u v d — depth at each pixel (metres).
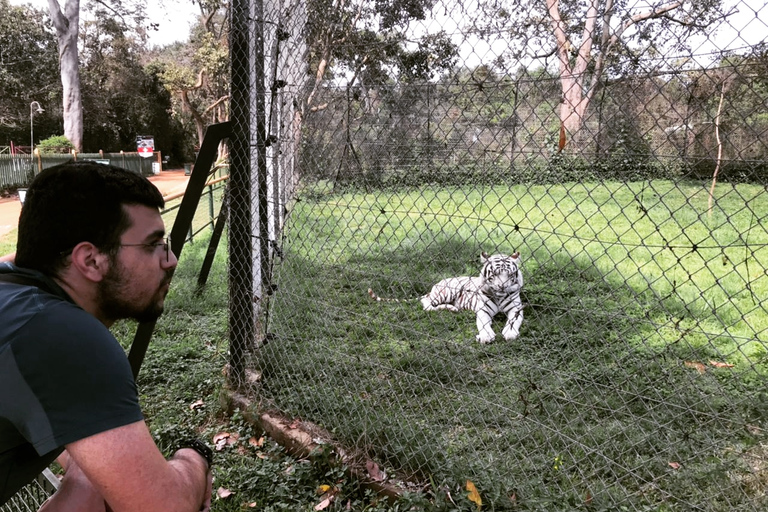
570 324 4.70
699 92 2.00
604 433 3.11
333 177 3.63
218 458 3.44
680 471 2.71
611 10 2.11
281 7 3.86
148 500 1.33
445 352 4.30
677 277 6.12
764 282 5.75
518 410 3.42
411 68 2.93
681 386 3.38
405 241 6.55
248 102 3.86
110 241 1.42
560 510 2.55
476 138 2.71
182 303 6.37
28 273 1.43
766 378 3.46
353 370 4.05
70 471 1.94
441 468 2.91
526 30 2.35
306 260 4.64
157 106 49.69
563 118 2.35
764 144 1.95
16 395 1.25
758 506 2.43
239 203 3.98
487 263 5.37
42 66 41.75
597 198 6.66
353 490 3.03
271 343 4.19
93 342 1.33
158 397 4.25
